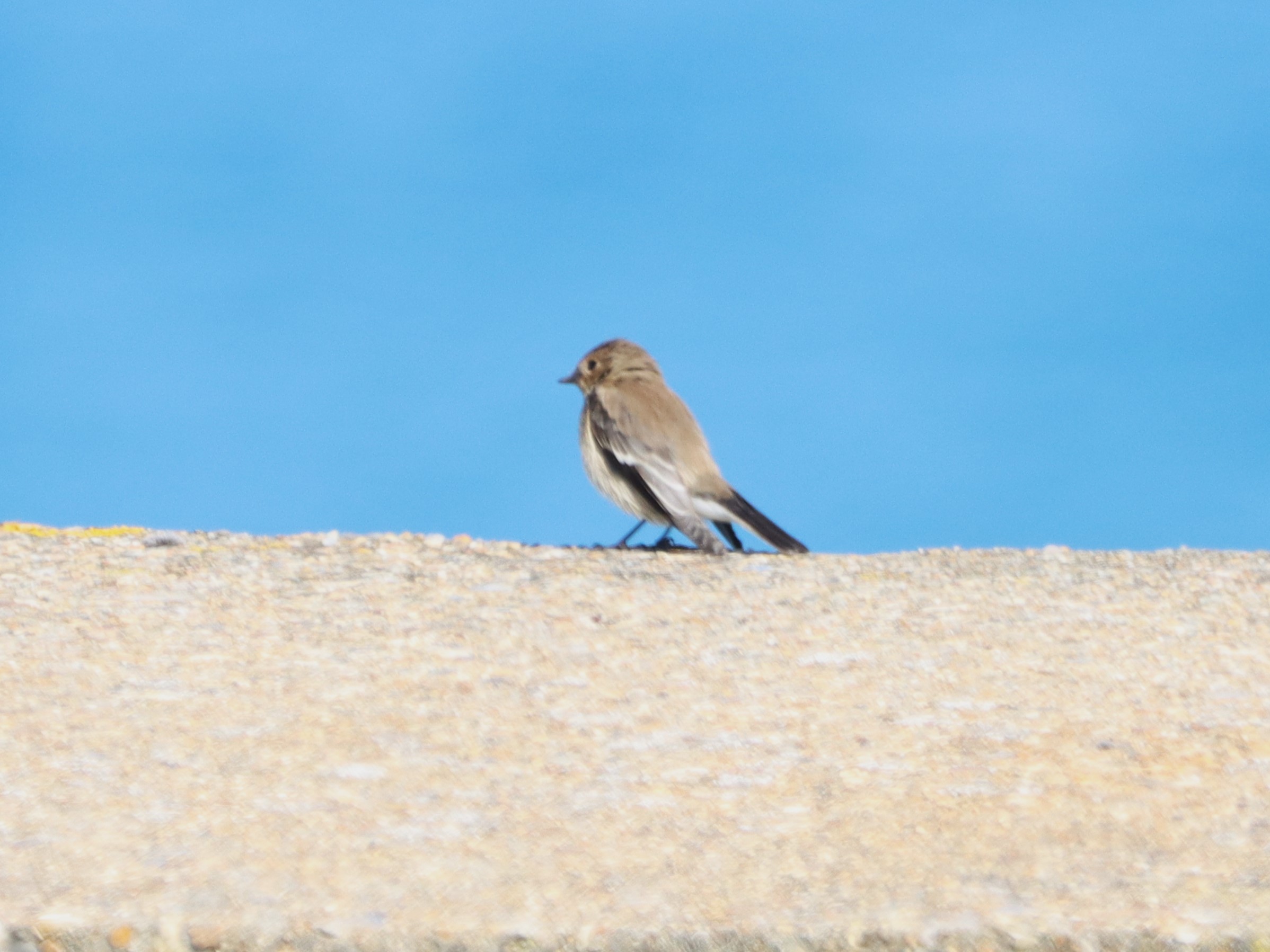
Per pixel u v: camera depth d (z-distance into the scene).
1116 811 9.53
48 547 16.50
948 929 7.89
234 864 8.65
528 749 10.67
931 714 11.45
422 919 8.02
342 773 10.13
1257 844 9.01
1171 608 14.50
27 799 9.56
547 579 15.21
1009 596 14.88
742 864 8.73
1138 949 7.80
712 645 13.16
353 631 13.40
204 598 14.38
